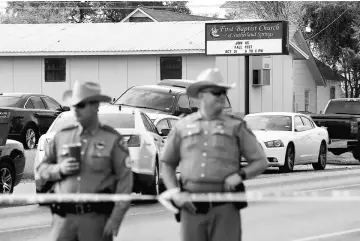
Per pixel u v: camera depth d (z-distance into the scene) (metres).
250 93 50.81
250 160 8.63
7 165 19.72
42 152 18.66
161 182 21.36
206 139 8.52
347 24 70.69
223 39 38.16
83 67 48.38
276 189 22.34
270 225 15.80
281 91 53.69
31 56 48.34
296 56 55.38
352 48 70.62
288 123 30.44
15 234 14.67
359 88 70.31
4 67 48.56
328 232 15.00
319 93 68.25
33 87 48.31
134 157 18.42
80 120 8.59
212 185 8.46
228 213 8.43
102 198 8.51
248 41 37.75
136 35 49.25
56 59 48.41
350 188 22.98
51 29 51.19
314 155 31.39
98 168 8.52
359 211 18.00
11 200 19.48
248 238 14.24
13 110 32.72
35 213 17.91
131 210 18.36
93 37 49.34
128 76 48.00
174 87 32.75
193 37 48.09
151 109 30.59
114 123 19.11
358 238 14.38
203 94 8.54
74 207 8.45
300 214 17.38
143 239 13.84
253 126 30.45
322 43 71.06
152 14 59.78
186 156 8.57
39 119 33.88
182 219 8.56
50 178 8.60
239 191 8.45
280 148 28.95
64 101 8.93
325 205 18.95
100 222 8.52
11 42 48.69
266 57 52.00
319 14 70.62
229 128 8.55
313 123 32.25
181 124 8.67
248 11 74.44
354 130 34.62
